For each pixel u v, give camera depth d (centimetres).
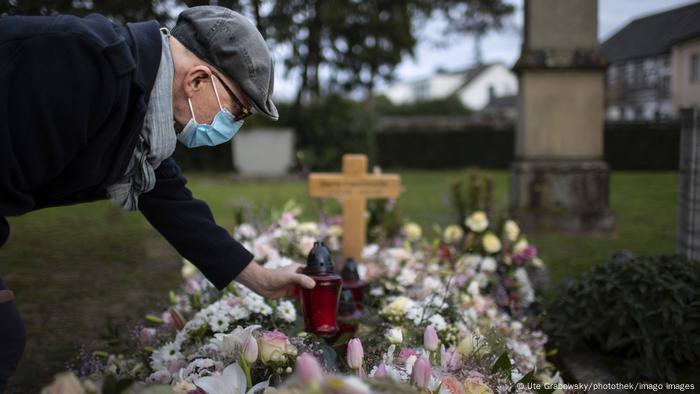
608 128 1811
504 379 162
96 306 380
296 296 187
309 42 984
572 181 653
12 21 122
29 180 121
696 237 311
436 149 2014
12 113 115
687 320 243
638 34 3238
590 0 645
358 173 343
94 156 127
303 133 1508
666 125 1784
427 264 316
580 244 574
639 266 264
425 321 218
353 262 240
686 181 321
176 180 171
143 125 137
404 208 847
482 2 1652
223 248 174
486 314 282
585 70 654
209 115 147
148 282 442
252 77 144
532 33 655
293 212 362
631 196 1020
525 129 668
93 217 768
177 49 143
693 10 1800
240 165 1449
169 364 186
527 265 367
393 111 3566
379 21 1098
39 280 449
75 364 262
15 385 263
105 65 122
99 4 391
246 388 135
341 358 180
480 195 427
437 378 142
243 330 153
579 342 278
